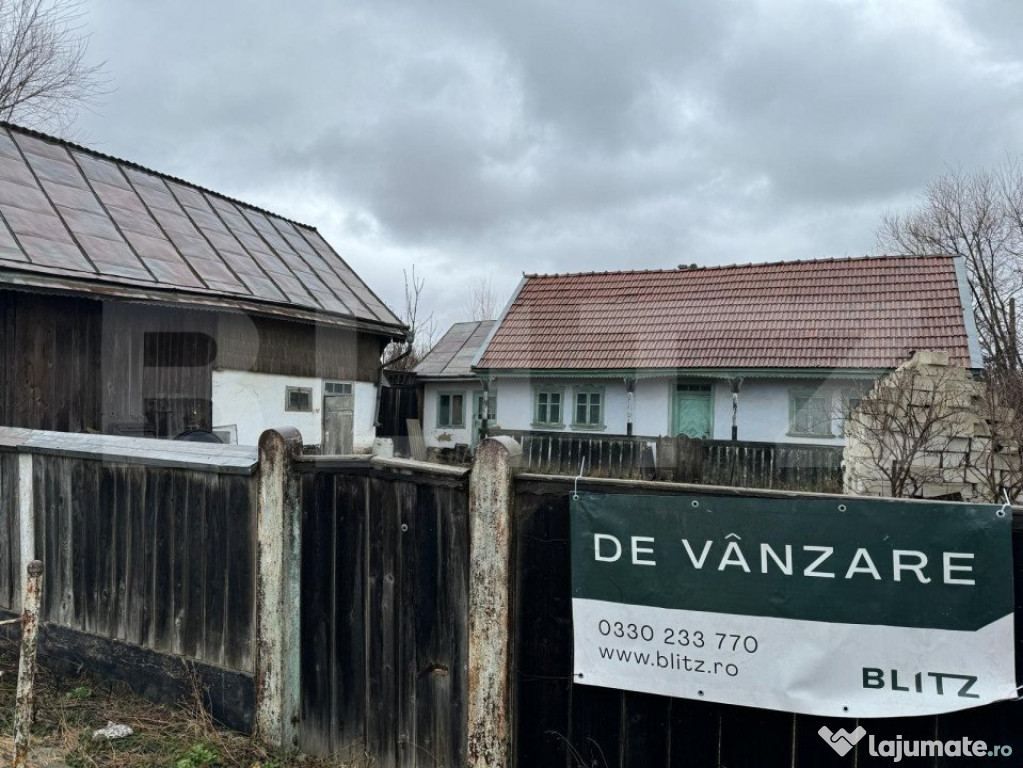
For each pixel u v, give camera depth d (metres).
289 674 3.29
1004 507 2.08
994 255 22.94
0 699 3.76
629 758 2.54
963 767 2.13
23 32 16.05
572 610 2.59
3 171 9.50
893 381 6.08
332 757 3.21
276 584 3.29
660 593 2.45
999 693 2.07
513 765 2.73
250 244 12.72
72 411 8.06
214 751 3.27
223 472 3.50
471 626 2.76
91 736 3.42
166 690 3.73
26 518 4.36
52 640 4.22
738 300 13.01
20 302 7.55
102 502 4.03
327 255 14.80
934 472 5.72
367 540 3.12
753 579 2.33
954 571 2.12
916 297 11.77
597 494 2.55
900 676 2.17
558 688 2.66
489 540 2.71
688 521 2.41
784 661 2.29
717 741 2.41
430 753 2.92
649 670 2.47
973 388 5.86
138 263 9.50
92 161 11.33
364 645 3.12
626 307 13.93
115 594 3.97
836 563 2.23
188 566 3.67
